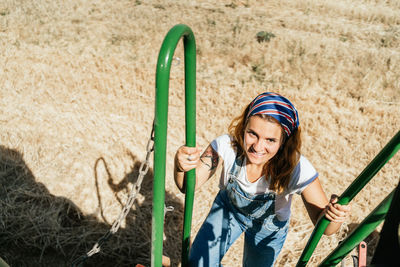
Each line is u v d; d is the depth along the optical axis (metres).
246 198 2.21
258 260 2.61
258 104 1.86
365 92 6.15
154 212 1.62
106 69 6.69
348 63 7.07
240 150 2.11
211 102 5.95
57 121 5.55
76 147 5.07
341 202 1.58
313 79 6.51
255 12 9.48
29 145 5.09
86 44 7.47
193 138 1.63
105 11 9.12
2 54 7.11
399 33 8.54
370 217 1.44
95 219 4.17
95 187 4.52
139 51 7.24
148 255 3.88
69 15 8.83
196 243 2.43
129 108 5.91
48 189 4.48
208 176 2.20
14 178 4.67
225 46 7.41
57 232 4.05
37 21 8.36
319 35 8.30
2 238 4.05
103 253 3.89
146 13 8.90
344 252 1.64
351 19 9.47
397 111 5.79
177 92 6.20
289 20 9.05
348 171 4.84
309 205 2.08
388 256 1.10
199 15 9.05
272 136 1.85
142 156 4.91
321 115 5.70
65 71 6.68
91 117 5.70
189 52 1.45
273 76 6.56
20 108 5.82
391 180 4.66
